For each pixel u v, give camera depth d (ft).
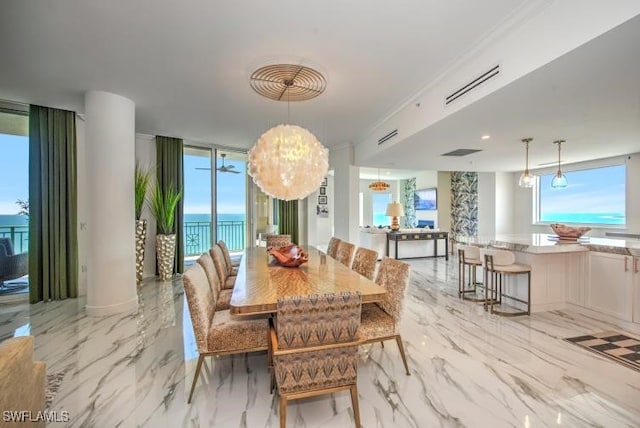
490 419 6.05
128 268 12.60
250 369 8.05
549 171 23.20
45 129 13.57
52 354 8.77
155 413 6.27
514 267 12.16
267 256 12.17
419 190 33.86
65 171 14.03
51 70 10.25
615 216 18.97
